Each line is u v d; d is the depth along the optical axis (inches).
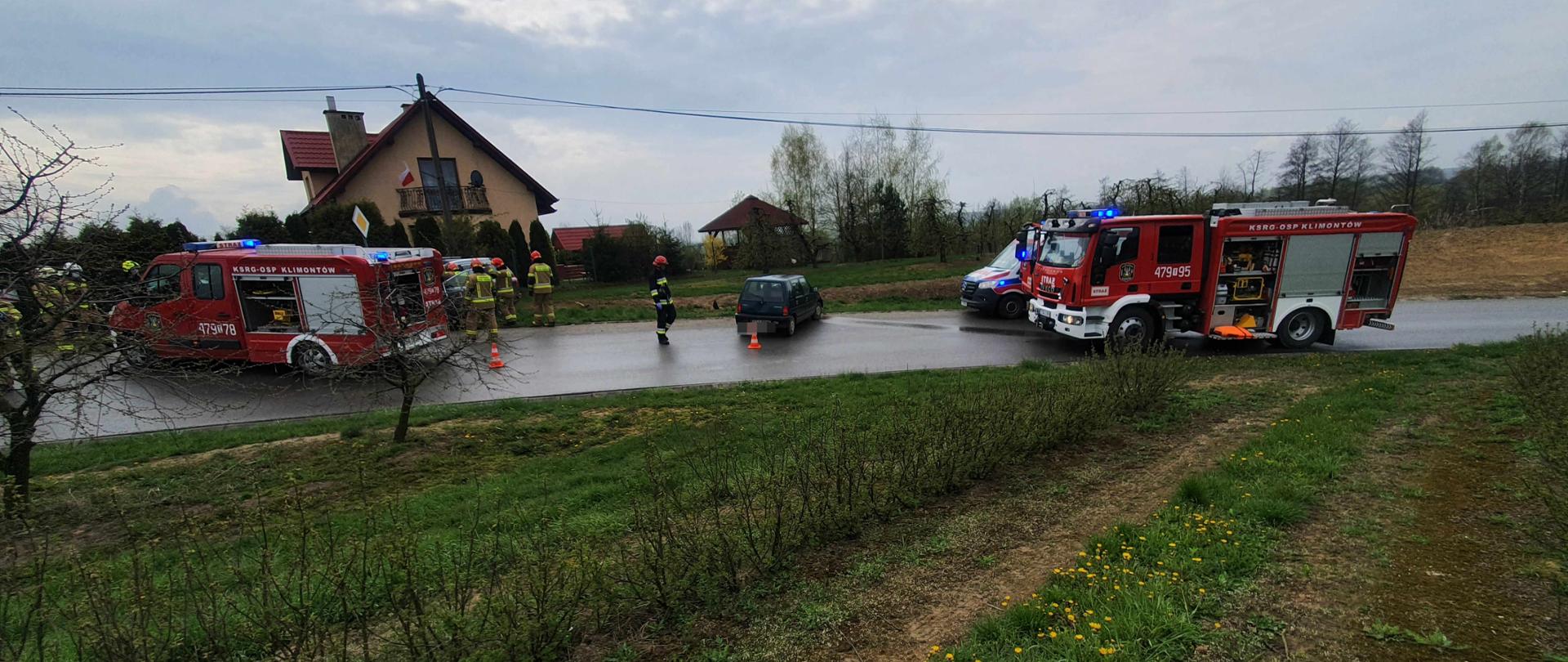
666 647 124.3
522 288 930.7
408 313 300.4
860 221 1529.3
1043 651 112.7
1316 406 279.9
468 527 182.7
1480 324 551.5
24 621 127.3
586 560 136.1
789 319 549.3
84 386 204.8
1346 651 110.7
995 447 208.5
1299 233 447.8
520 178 1069.1
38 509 200.2
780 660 119.3
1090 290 452.8
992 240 1300.4
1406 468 200.1
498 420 309.9
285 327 398.0
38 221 183.2
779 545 154.5
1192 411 283.7
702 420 305.3
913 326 606.5
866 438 213.2
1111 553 149.2
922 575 147.8
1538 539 143.6
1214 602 126.6
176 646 117.0
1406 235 457.7
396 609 115.8
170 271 394.6
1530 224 1122.7
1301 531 158.1
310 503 208.7
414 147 978.1
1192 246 451.2
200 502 211.6
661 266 513.3
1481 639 112.0
